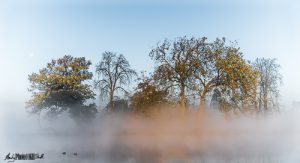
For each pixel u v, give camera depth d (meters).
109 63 80.31
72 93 77.62
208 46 72.31
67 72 81.06
